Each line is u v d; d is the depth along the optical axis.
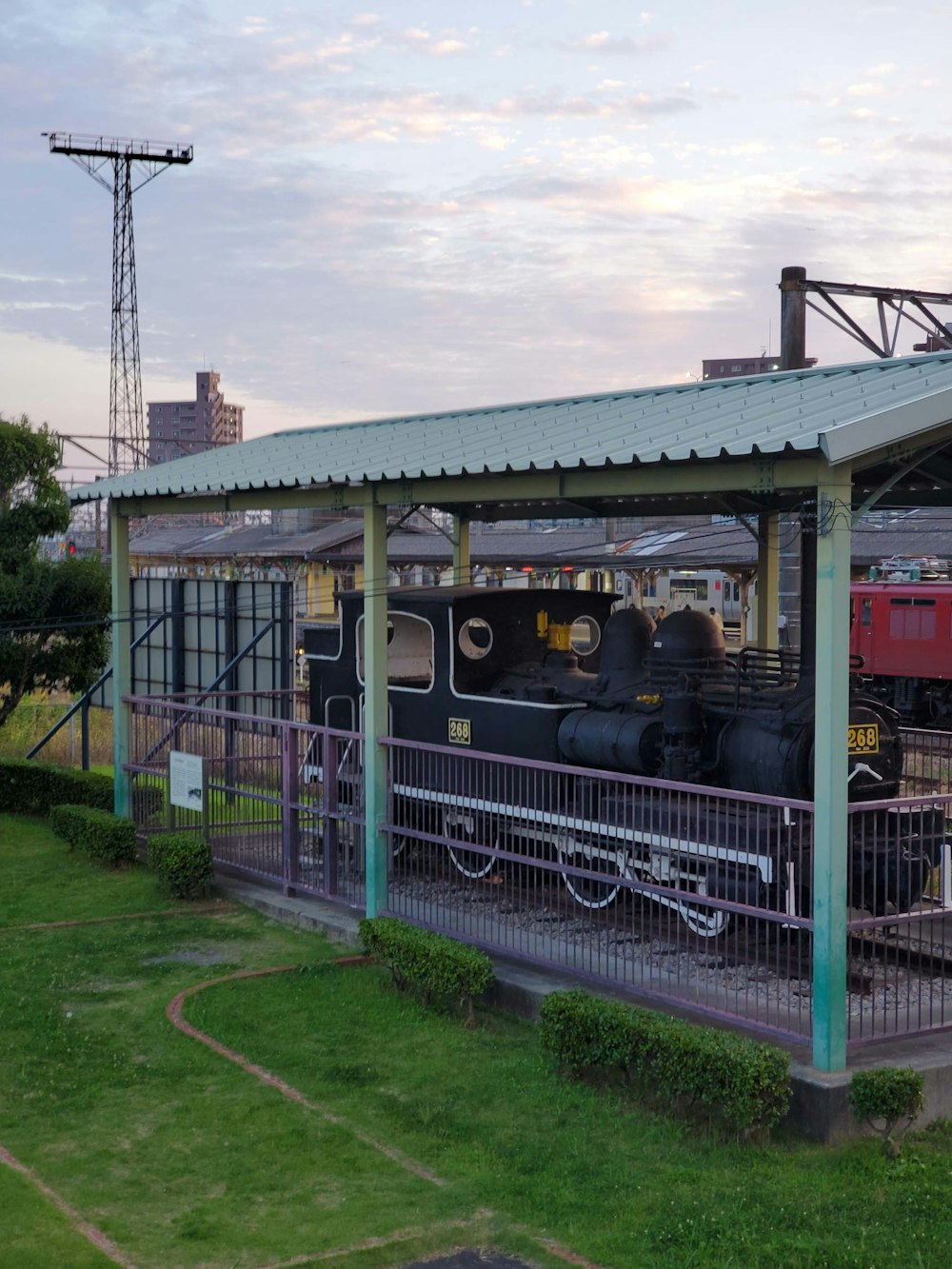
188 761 14.45
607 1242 6.42
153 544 50.94
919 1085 7.45
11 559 18.81
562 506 13.78
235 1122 7.89
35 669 19.02
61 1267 6.15
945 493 11.59
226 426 185.38
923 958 9.94
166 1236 6.52
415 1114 7.96
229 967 10.98
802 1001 8.94
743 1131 7.54
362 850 12.41
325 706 14.32
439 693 13.09
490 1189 7.00
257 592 18.47
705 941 9.77
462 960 9.57
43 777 17.94
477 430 11.66
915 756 13.65
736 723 10.63
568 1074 8.52
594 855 10.88
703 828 10.05
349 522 43.03
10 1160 7.39
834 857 7.83
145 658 21.25
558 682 12.41
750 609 33.88
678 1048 7.72
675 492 8.70
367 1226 6.60
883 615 31.23
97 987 10.50
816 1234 6.45
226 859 14.01
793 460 7.95
